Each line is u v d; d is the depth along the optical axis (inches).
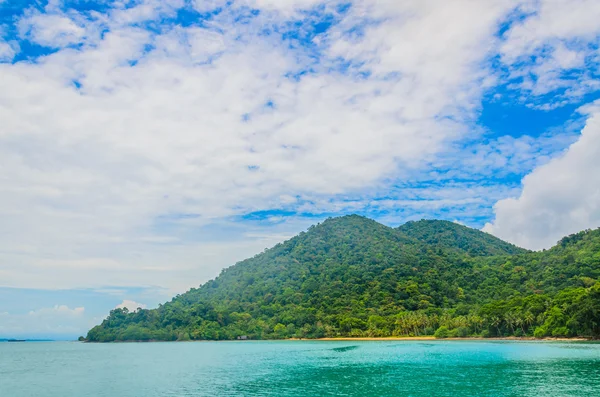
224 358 5841.5
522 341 7140.8
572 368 3720.5
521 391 2783.0
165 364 5216.5
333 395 2876.5
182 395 3024.1
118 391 3243.1
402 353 5693.9
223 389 3225.9
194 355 6560.0
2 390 3380.9
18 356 7751.0
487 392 2787.9
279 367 4527.6
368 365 4436.5
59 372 4603.8
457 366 4087.1
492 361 4382.4
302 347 7736.2
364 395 2827.3
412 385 3125.0
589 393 2684.5
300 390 3095.5
